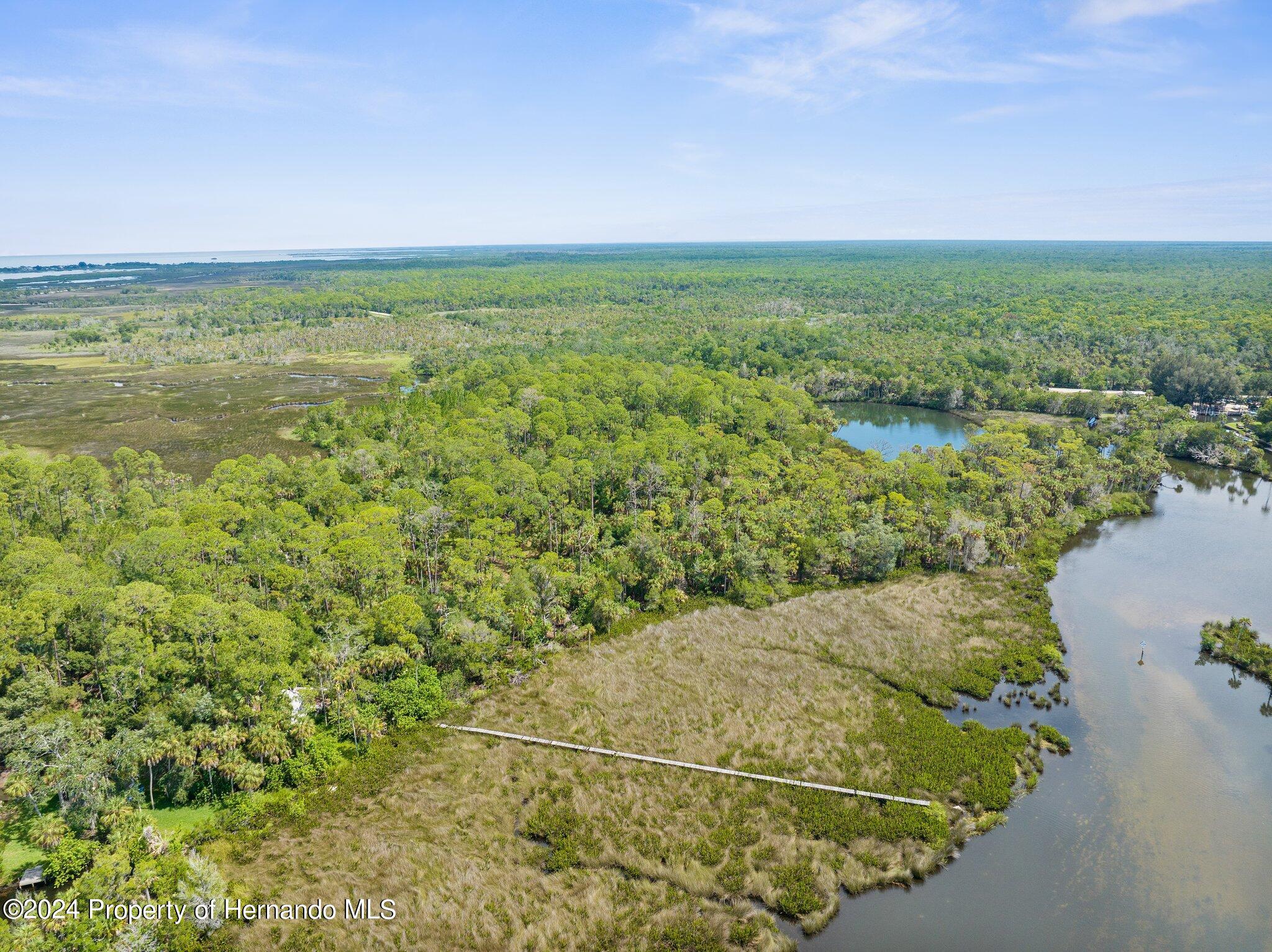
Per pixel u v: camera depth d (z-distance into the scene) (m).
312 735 68.94
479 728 74.06
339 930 52.84
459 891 56.03
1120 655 87.81
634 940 52.38
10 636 70.19
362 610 85.69
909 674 83.06
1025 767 69.25
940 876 58.09
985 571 106.44
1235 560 111.81
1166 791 66.75
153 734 63.66
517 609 88.44
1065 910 54.94
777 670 83.44
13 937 48.50
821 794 65.44
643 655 86.31
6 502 108.12
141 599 76.69
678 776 67.50
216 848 59.28
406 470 135.75
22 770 60.66
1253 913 54.62
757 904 55.91
